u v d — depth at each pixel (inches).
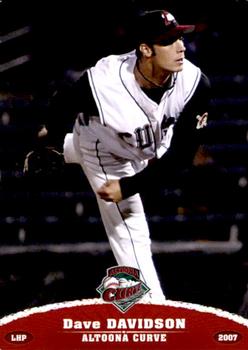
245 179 713.0
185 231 708.0
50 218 710.5
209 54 727.1
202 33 718.5
